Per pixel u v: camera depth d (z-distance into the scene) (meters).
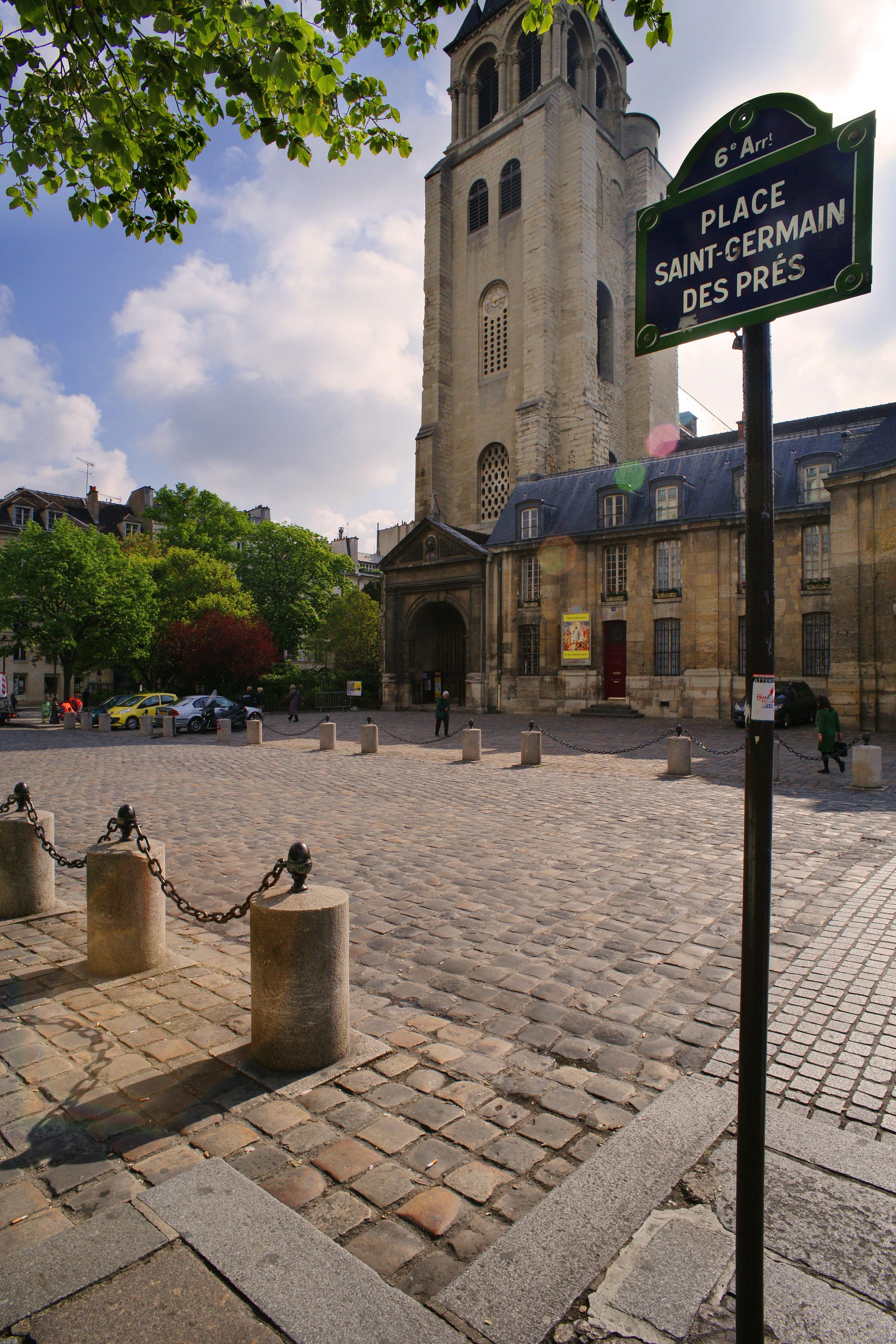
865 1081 3.38
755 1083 1.84
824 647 25.38
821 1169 2.71
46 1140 2.90
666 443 47.22
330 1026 3.49
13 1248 2.32
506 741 21.67
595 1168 2.70
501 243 44.34
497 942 5.24
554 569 32.81
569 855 7.77
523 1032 3.88
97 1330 2.00
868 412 26.55
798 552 25.81
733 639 27.64
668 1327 2.04
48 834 5.97
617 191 46.56
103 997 4.23
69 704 32.75
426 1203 2.55
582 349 40.44
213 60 4.68
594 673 31.30
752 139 2.03
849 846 8.05
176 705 28.08
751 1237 1.82
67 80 4.84
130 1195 2.57
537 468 39.94
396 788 12.81
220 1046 3.66
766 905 1.86
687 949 5.10
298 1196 2.58
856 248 1.83
